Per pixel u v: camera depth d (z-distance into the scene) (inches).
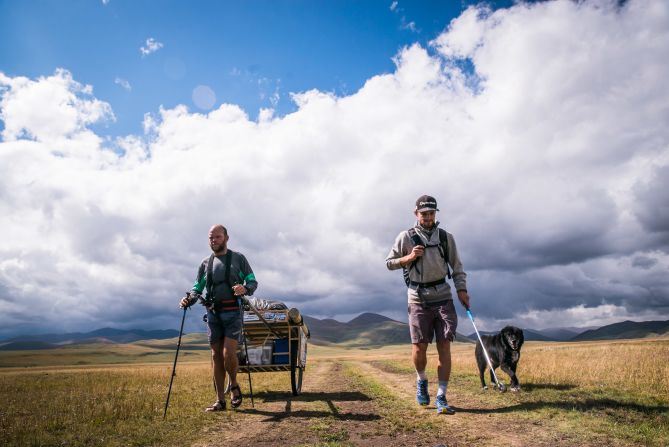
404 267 243.0
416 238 237.1
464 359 714.2
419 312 235.6
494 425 186.1
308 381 461.1
